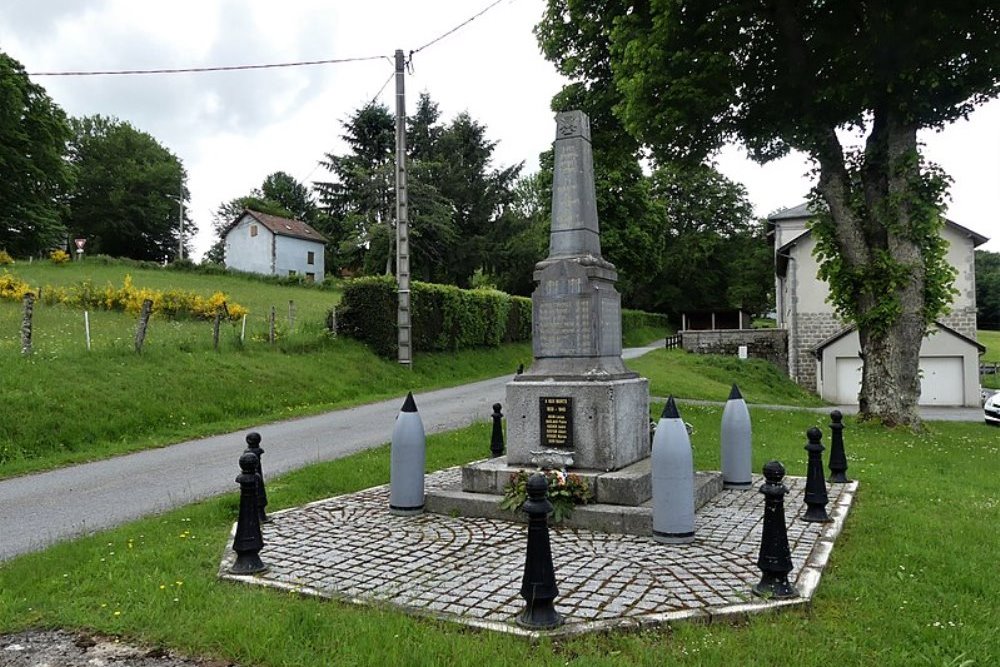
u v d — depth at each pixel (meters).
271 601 4.89
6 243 46.38
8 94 42.41
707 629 4.35
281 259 59.38
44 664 4.12
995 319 73.31
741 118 15.95
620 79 15.22
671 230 63.81
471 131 54.69
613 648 4.14
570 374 7.93
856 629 4.28
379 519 7.38
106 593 5.12
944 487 8.82
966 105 14.77
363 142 56.19
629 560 5.77
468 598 4.94
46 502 8.79
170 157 72.31
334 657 4.02
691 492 6.33
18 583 5.42
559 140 8.61
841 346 31.08
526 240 53.31
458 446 11.88
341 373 21.05
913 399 15.16
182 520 7.31
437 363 26.30
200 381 16.58
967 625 4.28
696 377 29.72
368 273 50.09
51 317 22.30
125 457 11.75
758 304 64.75
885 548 5.99
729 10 13.31
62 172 48.31
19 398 12.63
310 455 11.70
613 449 7.57
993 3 12.74
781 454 11.39
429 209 48.16
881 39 13.46
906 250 14.90
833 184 15.62
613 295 8.57
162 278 40.00
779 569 4.86
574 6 16.48
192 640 4.32
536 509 4.49
